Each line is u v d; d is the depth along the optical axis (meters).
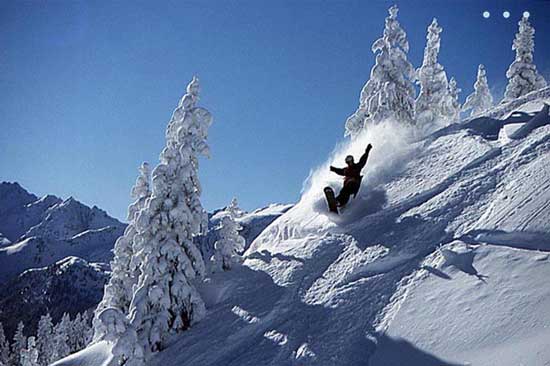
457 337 7.36
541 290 7.46
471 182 11.64
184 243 12.38
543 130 12.48
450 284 8.59
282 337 9.21
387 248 10.48
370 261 10.27
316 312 9.49
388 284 9.40
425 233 10.44
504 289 7.86
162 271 11.66
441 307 8.13
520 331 6.89
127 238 16.56
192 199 12.84
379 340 8.04
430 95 26.33
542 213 9.16
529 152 11.69
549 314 6.92
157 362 10.53
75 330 77.38
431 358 7.20
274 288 11.05
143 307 11.34
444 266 9.16
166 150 12.95
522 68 29.52
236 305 11.20
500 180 11.16
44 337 77.50
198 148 13.09
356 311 9.02
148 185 16.81
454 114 27.47
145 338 10.99
